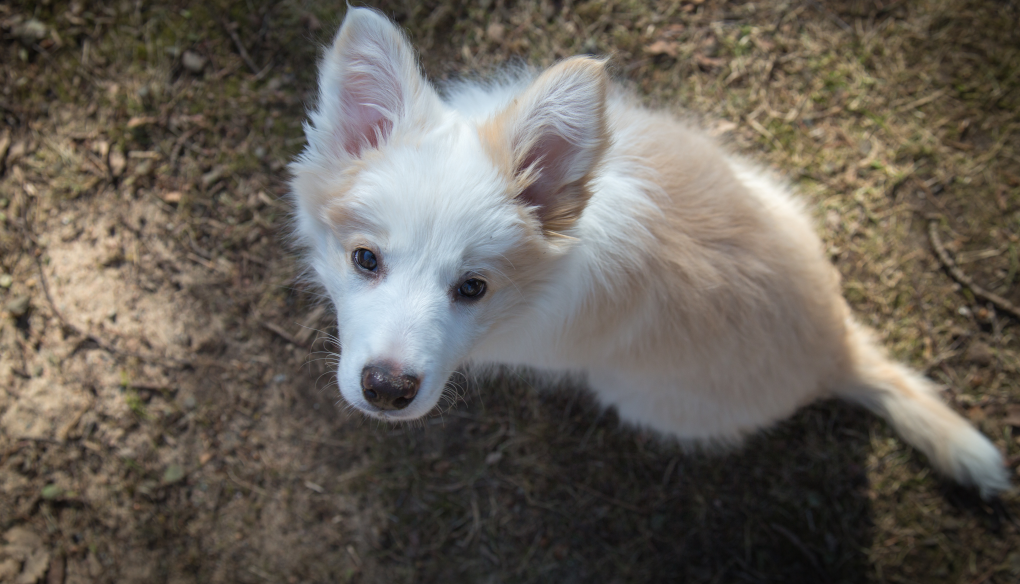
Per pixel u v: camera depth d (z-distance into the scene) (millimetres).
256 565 721
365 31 488
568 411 759
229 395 733
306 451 737
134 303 732
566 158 489
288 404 737
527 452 754
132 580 707
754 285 587
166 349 730
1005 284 770
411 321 493
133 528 712
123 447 719
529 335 578
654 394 659
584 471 757
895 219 780
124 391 724
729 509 756
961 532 742
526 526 749
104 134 746
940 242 775
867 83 792
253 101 754
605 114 470
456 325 512
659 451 761
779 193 687
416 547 738
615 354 611
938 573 740
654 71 786
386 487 741
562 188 501
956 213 781
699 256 573
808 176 785
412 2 769
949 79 791
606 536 751
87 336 725
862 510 751
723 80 789
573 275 547
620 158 558
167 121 750
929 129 789
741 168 670
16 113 743
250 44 760
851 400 732
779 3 792
